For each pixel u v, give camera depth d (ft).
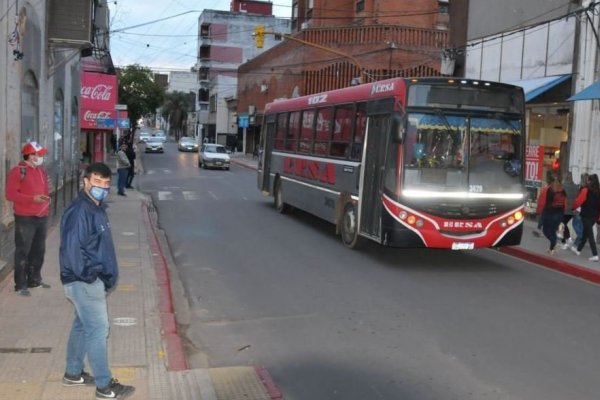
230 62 298.76
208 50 303.89
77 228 15.02
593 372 19.65
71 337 16.14
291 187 56.59
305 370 19.61
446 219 34.45
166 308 24.54
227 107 258.98
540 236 47.70
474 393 17.76
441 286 31.63
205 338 22.84
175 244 42.29
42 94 50.37
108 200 63.67
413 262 37.83
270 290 29.99
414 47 115.65
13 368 17.40
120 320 22.61
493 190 35.17
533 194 56.29
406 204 34.12
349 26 121.39
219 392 17.06
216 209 62.85
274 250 40.70
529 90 51.19
